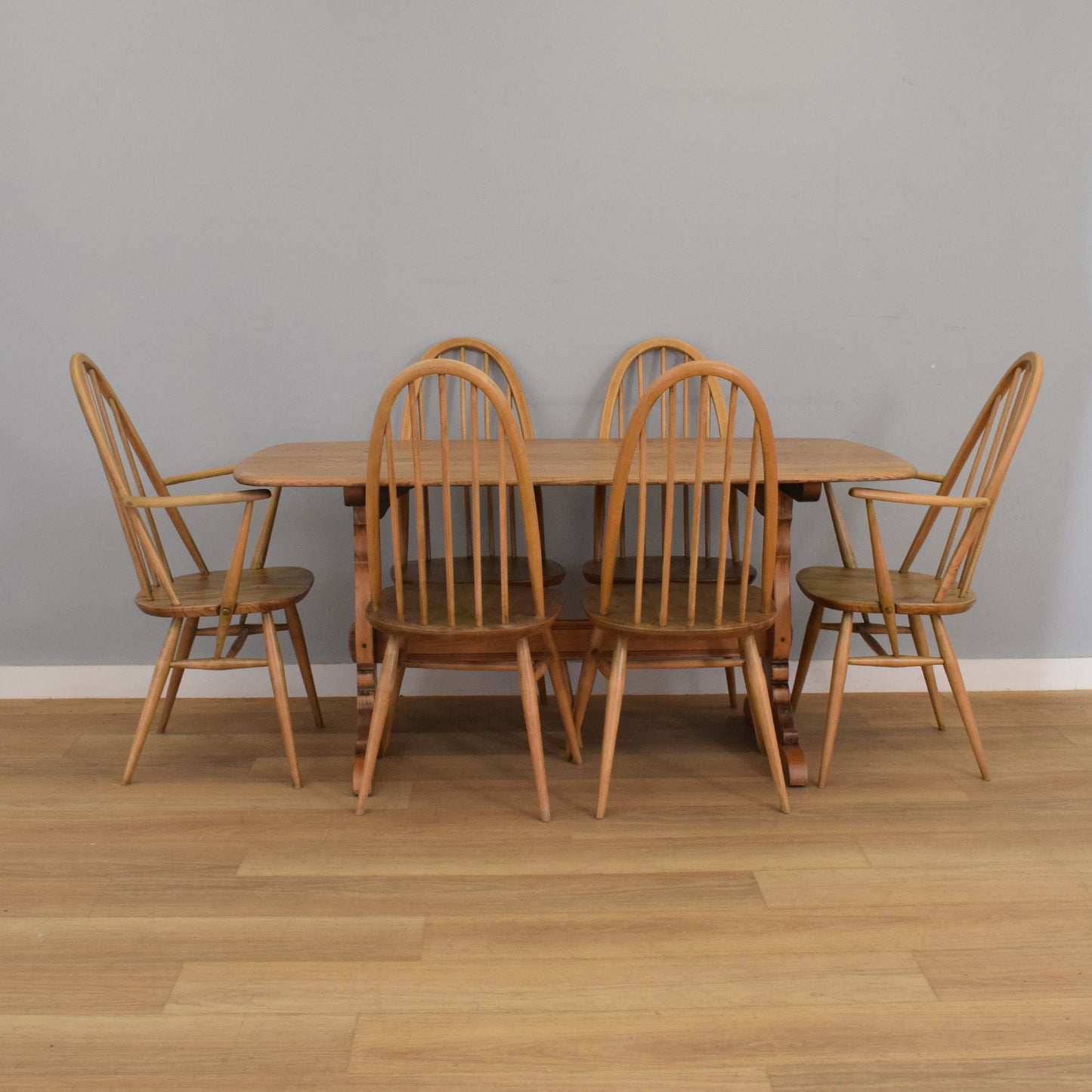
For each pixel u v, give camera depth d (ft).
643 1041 4.46
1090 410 8.75
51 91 8.13
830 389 8.80
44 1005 4.71
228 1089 4.19
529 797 6.91
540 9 8.17
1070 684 9.17
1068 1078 4.24
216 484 8.83
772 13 8.21
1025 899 5.57
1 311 8.43
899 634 8.32
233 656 7.34
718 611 6.31
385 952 5.11
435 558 8.64
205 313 8.52
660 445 7.88
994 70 8.29
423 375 5.82
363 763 7.02
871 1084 4.19
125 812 6.68
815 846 6.18
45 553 8.82
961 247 8.56
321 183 8.36
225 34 8.13
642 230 8.52
